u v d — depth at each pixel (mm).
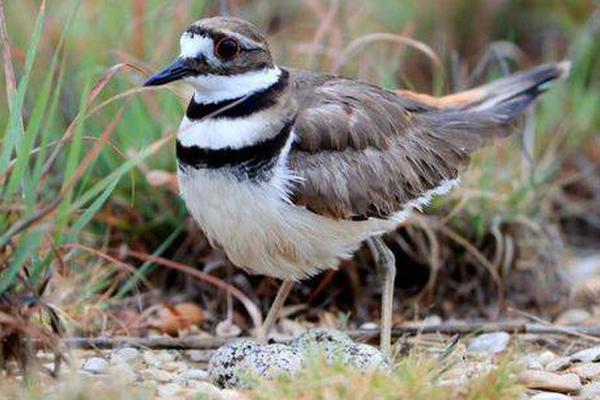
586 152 15703
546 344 11102
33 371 8805
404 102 10930
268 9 15617
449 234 12508
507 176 13211
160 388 9133
